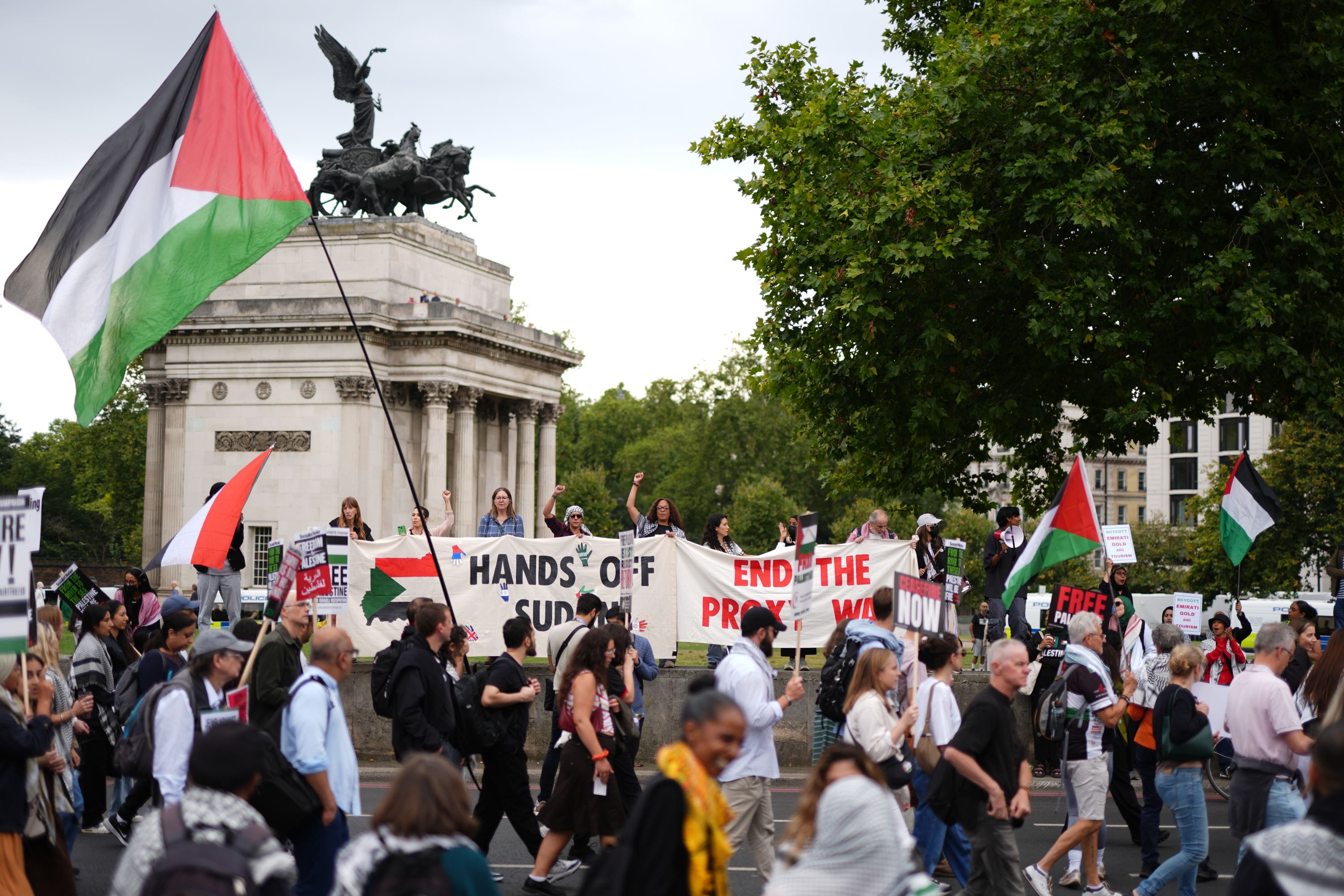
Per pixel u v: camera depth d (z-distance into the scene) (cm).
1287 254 3297
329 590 1844
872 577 3025
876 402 3909
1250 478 3008
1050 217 3394
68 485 16962
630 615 2478
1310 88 3406
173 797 1372
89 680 2330
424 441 9738
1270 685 1591
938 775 1497
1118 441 3697
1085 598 2733
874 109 3762
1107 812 2688
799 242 3831
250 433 9219
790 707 3011
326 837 1466
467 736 1875
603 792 1838
